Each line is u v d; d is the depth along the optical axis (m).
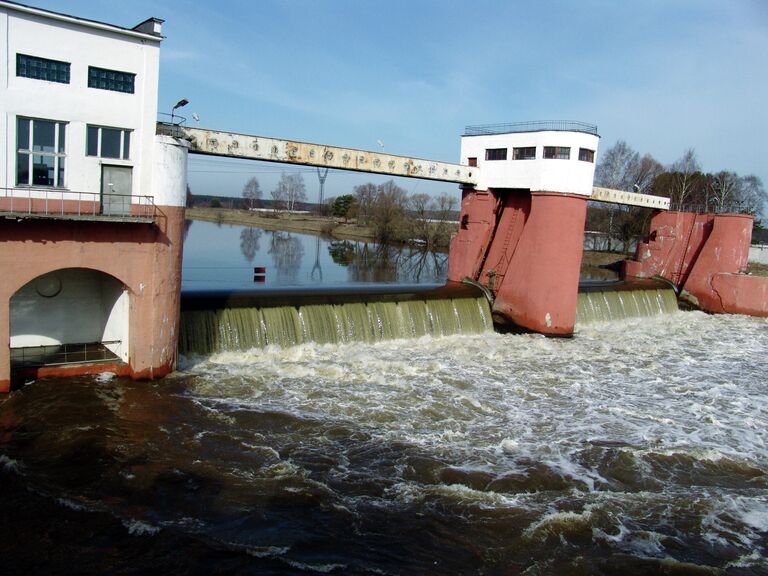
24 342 26.11
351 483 18.64
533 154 39.66
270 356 29.91
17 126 22.12
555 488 19.34
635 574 15.32
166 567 14.24
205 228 136.12
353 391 26.38
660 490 19.78
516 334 39.66
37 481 17.41
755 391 30.86
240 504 17.02
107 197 24.22
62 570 13.92
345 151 35.34
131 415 22.06
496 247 43.56
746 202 119.19
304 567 14.58
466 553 15.70
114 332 26.69
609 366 33.84
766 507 19.08
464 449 21.61
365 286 42.84
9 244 21.64
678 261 57.38
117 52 23.70
